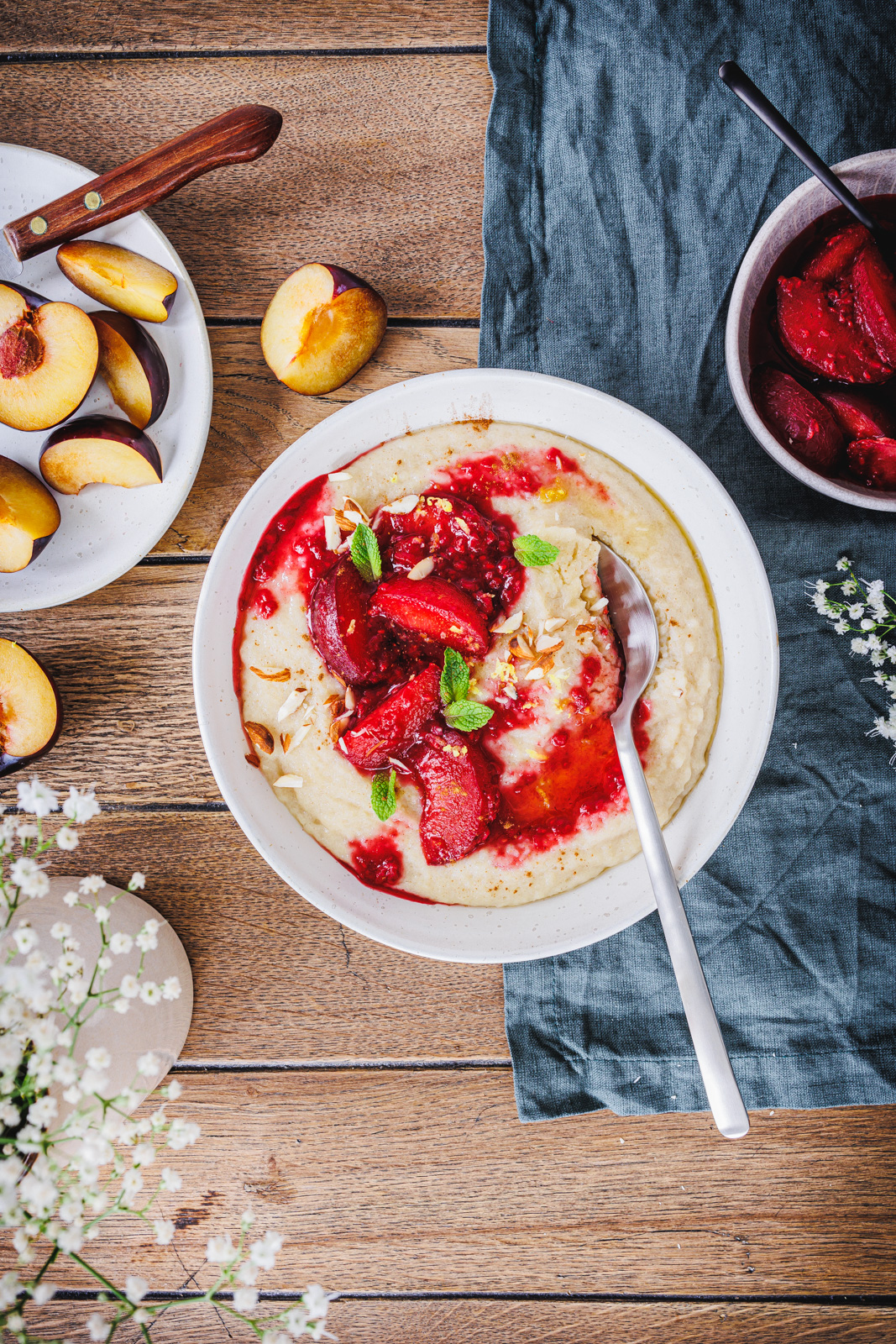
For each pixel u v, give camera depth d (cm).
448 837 64
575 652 64
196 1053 67
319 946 67
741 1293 67
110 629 67
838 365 63
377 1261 67
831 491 62
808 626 68
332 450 64
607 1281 67
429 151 68
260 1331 55
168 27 67
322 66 67
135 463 65
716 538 65
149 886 67
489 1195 67
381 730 63
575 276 67
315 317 65
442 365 68
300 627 65
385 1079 67
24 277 66
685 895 68
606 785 64
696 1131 67
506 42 67
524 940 63
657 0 67
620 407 63
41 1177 52
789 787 68
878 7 67
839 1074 67
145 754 67
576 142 67
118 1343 66
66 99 67
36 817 67
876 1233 67
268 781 65
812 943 67
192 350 66
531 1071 67
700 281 67
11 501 64
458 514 64
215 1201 67
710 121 67
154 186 64
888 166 61
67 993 58
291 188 68
